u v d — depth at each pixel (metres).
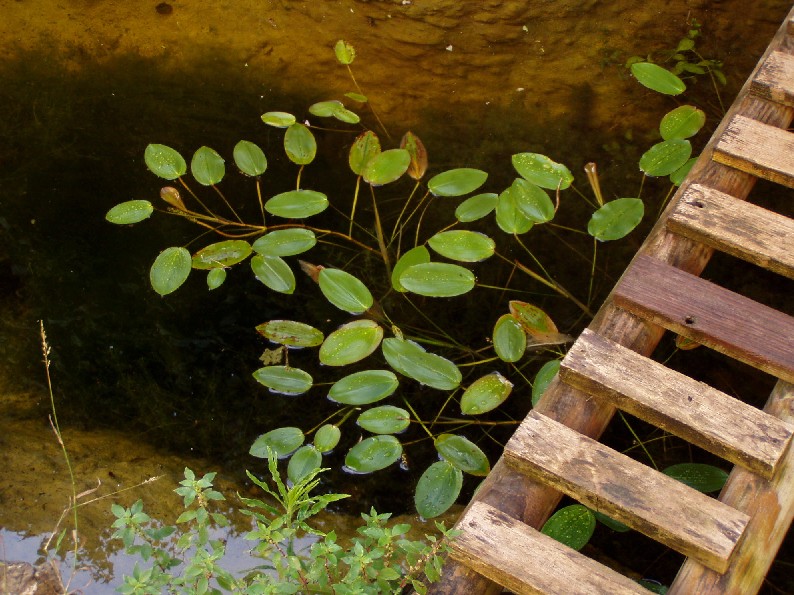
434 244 1.96
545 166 2.03
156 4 2.25
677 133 2.07
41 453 1.80
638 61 2.20
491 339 1.95
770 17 2.20
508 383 1.86
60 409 1.86
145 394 1.89
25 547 1.70
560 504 1.86
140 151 2.11
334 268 1.96
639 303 1.77
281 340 1.92
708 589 1.62
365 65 2.21
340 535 1.77
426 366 1.87
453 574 1.64
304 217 1.99
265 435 1.83
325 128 2.15
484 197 2.01
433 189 2.03
